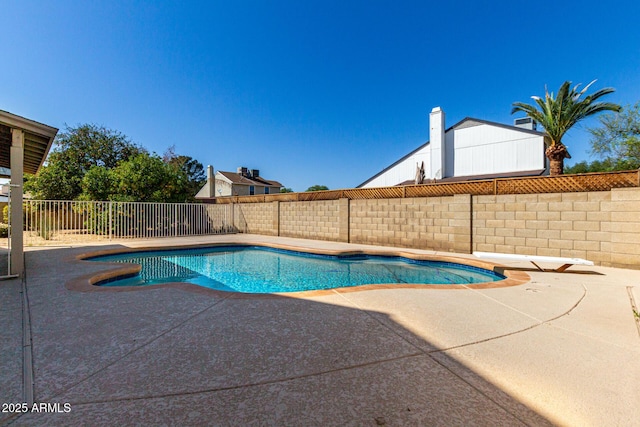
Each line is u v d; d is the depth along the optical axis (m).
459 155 20.09
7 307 3.70
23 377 2.08
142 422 1.62
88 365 2.26
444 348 2.63
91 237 12.98
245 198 16.30
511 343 2.76
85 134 20.33
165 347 2.59
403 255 9.12
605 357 2.49
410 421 1.66
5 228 13.89
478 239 8.66
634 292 4.64
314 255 10.00
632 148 16.23
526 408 1.79
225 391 1.93
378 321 3.30
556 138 12.66
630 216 6.47
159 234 14.30
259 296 4.25
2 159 7.79
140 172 14.98
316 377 2.12
